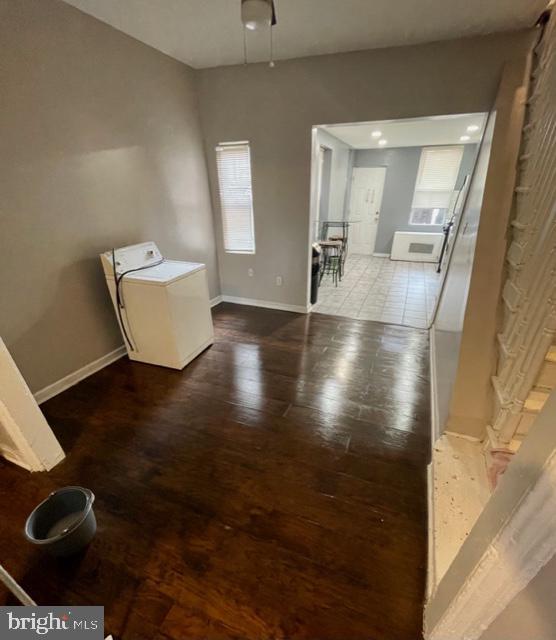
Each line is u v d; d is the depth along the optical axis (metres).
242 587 1.19
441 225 6.91
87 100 2.25
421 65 2.51
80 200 2.32
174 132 3.07
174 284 2.43
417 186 6.84
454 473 1.57
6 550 1.32
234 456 1.79
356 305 4.18
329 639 1.06
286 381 2.48
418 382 2.47
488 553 0.67
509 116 1.75
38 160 2.02
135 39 2.50
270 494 1.56
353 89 2.76
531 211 1.45
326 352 2.93
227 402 2.24
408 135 5.35
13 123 1.86
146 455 1.79
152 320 2.50
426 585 1.19
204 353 2.91
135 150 2.70
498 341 1.66
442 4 1.95
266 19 1.77
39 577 1.23
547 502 0.54
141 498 1.54
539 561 0.60
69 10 2.03
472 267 1.72
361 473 1.68
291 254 3.70
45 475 1.67
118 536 1.37
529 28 2.19
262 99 3.09
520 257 1.47
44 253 2.14
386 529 1.40
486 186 1.72
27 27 1.84
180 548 1.32
